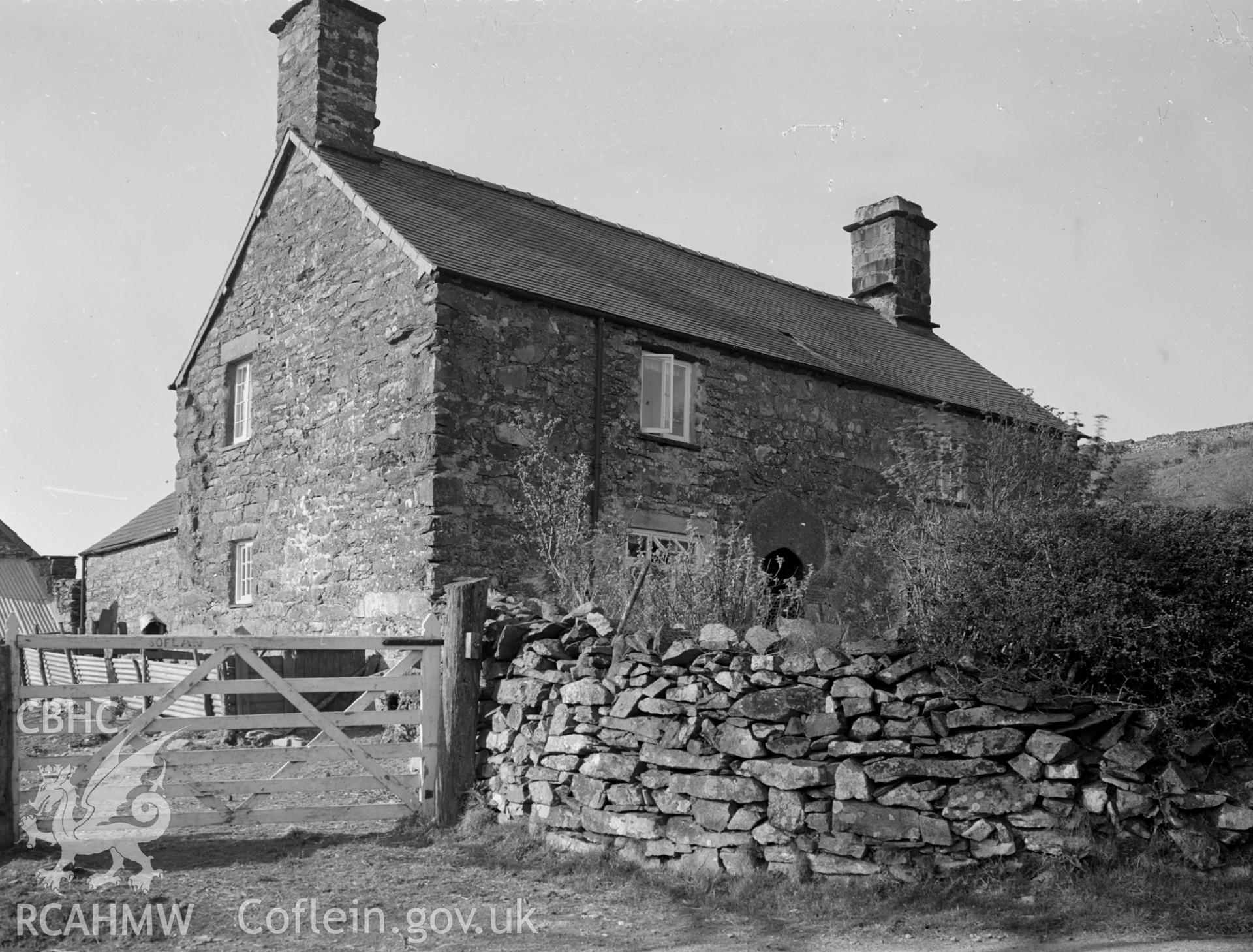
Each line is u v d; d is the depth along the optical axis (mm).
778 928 5504
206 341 16625
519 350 12320
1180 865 5500
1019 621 5914
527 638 7988
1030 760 5750
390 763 9984
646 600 9000
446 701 7875
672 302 14852
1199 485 22375
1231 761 5734
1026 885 5574
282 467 14422
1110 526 6078
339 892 6266
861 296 21297
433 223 13383
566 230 16109
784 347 15383
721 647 6746
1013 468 12188
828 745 6141
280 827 7859
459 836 7445
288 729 11805
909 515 13062
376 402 12641
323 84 14461
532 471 12133
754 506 14266
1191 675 5707
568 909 5949
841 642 6637
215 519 15898
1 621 26094
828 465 15297
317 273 14109
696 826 6473
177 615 16578
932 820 5824
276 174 15117
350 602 12734
